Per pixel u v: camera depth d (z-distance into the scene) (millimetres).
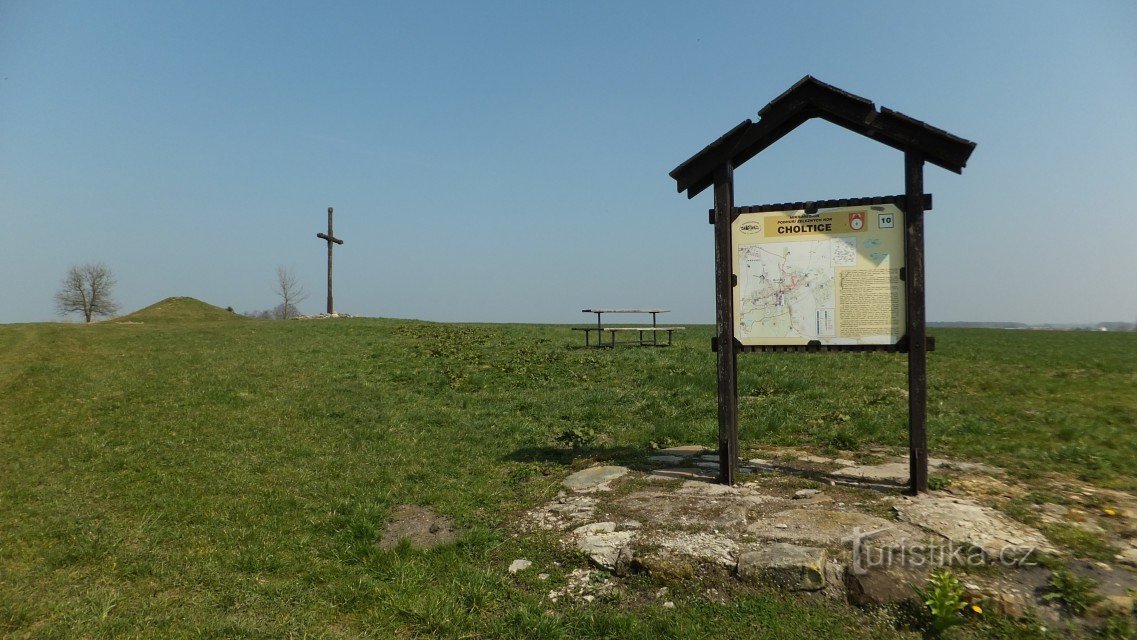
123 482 7883
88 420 10469
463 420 10742
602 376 14703
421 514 6820
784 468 7445
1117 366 15617
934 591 4246
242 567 5707
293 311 60781
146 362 14586
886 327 6492
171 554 5969
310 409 11133
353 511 6852
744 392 12656
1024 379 13484
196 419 10469
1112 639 3951
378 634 4570
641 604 4824
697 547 5160
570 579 5238
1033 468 7184
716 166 6969
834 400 11477
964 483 6539
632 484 7078
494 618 4727
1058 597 4285
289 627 4609
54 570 5711
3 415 10750
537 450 9047
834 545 4934
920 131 6227
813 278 6711
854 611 4469
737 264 6945
